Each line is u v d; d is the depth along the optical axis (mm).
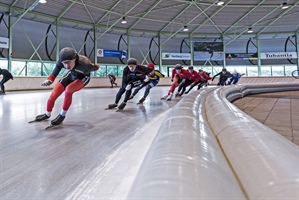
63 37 13625
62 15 12336
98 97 6121
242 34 17297
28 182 992
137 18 14164
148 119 2658
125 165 1197
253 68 18328
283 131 1488
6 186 952
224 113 1159
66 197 863
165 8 12852
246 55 17484
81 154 1383
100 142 1660
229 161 643
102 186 953
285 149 580
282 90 6719
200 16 14289
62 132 1978
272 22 15219
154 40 17047
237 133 767
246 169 530
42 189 927
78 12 12445
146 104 4332
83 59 2295
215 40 17625
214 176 479
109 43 15625
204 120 1168
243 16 14266
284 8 13031
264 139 655
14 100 5102
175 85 5270
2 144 1590
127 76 3445
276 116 2121
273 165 487
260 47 17969
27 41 12125
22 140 1702
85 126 2242
